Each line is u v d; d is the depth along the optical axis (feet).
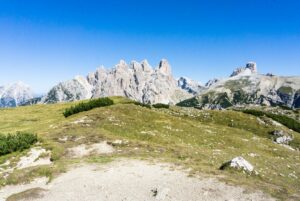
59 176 106.63
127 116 228.43
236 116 315.58
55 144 155.12
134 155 137.69
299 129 344.90
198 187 86.07
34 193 90.43
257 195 79.10
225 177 95.40
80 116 228.43
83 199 84.07
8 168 130.93
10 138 154.20
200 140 195.11
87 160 126.72
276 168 144.66
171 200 79.00
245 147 199.21
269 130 283.38
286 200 76.07
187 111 335.67
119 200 81.66
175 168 108.06
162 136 187.42
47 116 293.23
